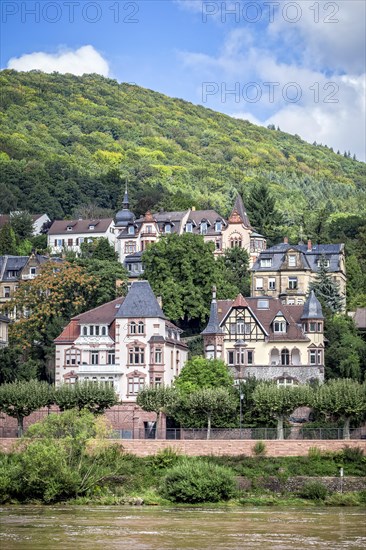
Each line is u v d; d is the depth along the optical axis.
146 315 173.50
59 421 136.88
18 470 128.75
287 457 140.00
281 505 129.25
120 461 136.38
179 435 150.62
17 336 194.00
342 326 193.62
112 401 153.12
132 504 128.00
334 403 145.50
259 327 179.25
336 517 117.56
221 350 179.50
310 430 147.12
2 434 153.75
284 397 146.12
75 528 107.62
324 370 180.38
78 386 153.00
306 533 105.62
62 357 176.38
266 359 178.38
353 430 149.00
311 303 180.62
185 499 129.38
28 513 119.12
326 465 138.25
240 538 102.50
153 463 137.88
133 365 173.25
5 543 99.00
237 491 132.12
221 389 151.75
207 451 140.50
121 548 97.06
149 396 152.88
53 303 198.00
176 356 181.50
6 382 172.00
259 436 146.75
